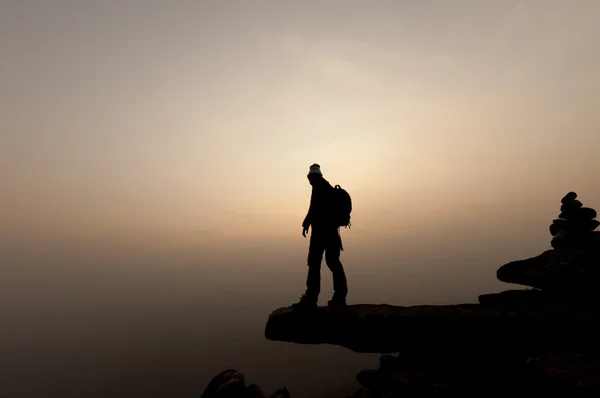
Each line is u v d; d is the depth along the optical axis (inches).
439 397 183.3
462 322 195.5
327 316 214.4
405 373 215.6
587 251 245.4
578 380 131.8
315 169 240.8
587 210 269.7
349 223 235.6
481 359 193.5
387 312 213.5
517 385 175.2
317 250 228.5
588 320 182.1
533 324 185.8
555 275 241.6
